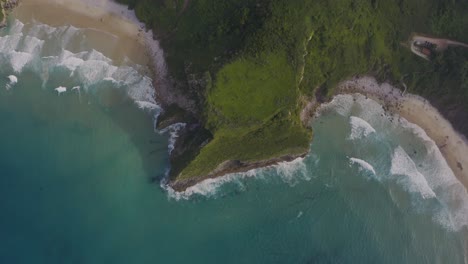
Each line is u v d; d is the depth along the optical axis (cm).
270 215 5100
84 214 4891
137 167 5169
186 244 4872
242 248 4912
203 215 5038
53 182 5003
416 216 5294
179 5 5434
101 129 5275
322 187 5291
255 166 5262
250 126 4906
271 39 5019
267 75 5009
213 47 5159
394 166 5491
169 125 5275
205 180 5153
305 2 5106
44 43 5462
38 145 5159
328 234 5053
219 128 4853
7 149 5112
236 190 5191
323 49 5356
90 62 5456
